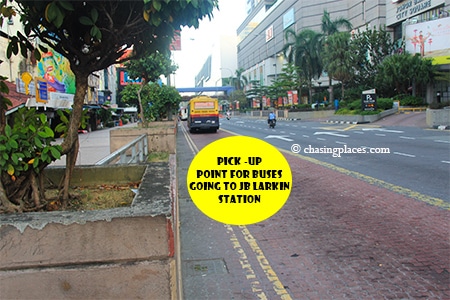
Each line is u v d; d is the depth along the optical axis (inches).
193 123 1218.0
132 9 100.8
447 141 642.2
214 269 172.1
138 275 73.7
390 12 2129.7
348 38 1769.2
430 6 1796.3
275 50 3486.7
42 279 72.7
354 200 282.2
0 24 108.4
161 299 74.2
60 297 73.2
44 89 762.2
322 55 1876.2
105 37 104.8
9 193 95.6
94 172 139.8
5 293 72.6
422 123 1127.0
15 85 620.4
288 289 151.6
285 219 242.4
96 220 73.1
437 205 256.8
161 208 77.0
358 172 393.1
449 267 164.9
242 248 196.7
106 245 73.4
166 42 116.7
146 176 112.3
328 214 249.8
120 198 120.0
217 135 1076.5
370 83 1948.8
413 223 223.8
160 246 73.9
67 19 102.1
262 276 163.8
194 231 225.5
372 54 1964.8
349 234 210.5
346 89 2079.2
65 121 116.2
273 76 3580.2
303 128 1229.7
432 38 1701.5
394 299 140.9
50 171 137.6
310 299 143.2
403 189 307.0
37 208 99.5
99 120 1534.2
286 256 184.4
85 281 73.2
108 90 1770.4
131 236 73.6
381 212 248.8
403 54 1724.9
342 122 1469.0
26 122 97.5
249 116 3186.5
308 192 313.0
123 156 278.1
